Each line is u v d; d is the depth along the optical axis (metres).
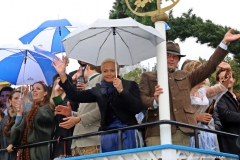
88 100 8.55
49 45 12.30
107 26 7.95
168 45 9.08
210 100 9.85
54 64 8.54
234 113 9.56
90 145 8.81
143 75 8.95
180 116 8.47
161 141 7.71
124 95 8.10
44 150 9.29
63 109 8.89
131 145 8.21
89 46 9.07
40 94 9.70
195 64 9.79
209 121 9.16
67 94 8.45
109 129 8.36
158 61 8.23
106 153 7.96
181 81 8.75
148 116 8.56
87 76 10.33
